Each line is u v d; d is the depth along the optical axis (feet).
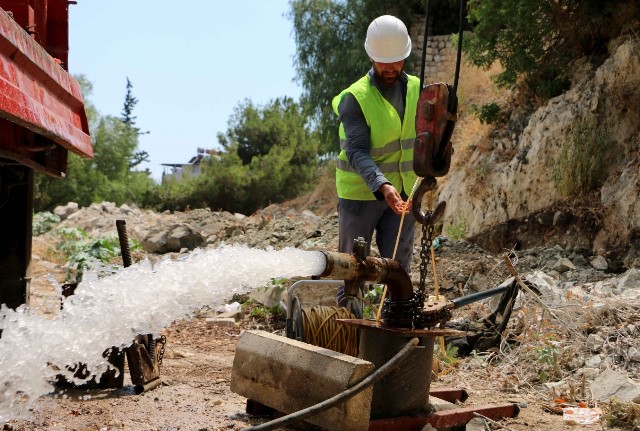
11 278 17.38
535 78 53.57
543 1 50.19
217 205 161.27
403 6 96.07
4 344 10.71
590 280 36.35
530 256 40.73
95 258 40.11
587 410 16.38
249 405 15.58
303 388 13.82
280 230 49.29
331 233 46.37
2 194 16.94
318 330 15.84
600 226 43.55
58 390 16.93
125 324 11.19
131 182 186.80
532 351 20.79
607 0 49.67
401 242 19.99
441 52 90.74
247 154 174.09
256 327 28.40
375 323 14.23
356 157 18.66
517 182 49.11
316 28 100.89
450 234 51.98
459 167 57.00
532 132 49.62
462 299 20.52
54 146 17.44
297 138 170.50
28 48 14.32
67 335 10.98
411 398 14.14
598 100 46.57
